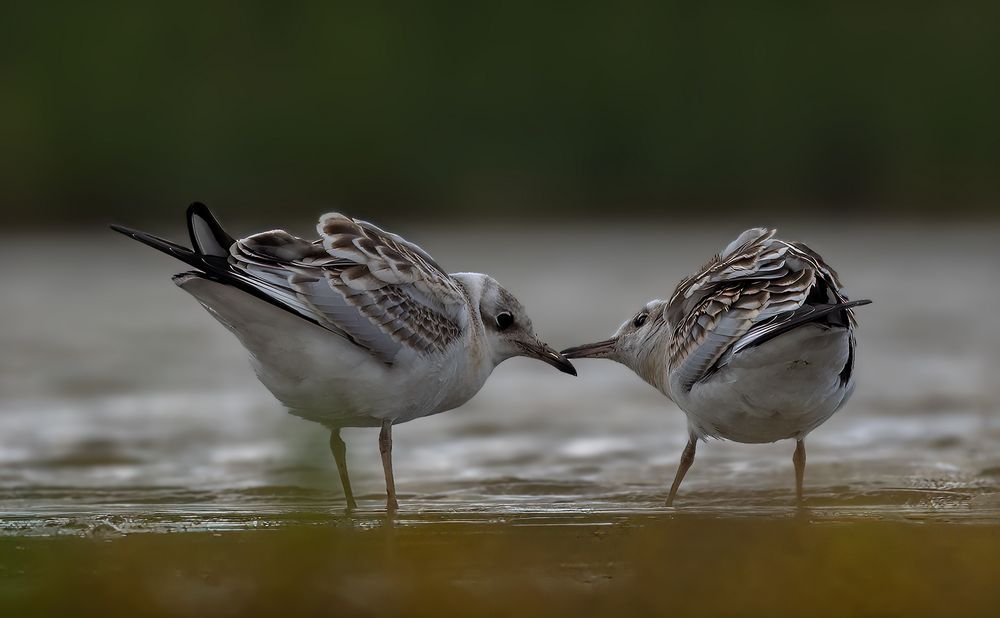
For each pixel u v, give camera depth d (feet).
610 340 37.58
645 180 128.67
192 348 64.13
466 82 125.90
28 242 115.75
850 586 23.32
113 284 89.92
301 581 23.82
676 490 33.55
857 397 49.37
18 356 61.36
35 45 118.73
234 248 29.01
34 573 24.47
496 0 127.03
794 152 129.29
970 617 21.79
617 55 127.95
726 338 29.71
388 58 124.57
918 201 128.57
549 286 82.33
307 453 36.99
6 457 40.50
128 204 120.57
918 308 74.28
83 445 42.22
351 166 123.95
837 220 129.80
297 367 29.96
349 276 30.04
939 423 44.34
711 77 128.77
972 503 31.99
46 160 118.62
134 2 120.88
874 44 129.29
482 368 34.71
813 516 30.35
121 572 24.48
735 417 30.71
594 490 35.29
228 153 121.90
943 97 128.77
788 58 129.08
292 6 123.65
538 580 23.95
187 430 44.52
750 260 30.66
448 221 125.90
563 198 127.13
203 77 121.49
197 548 26.53
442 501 33.76
